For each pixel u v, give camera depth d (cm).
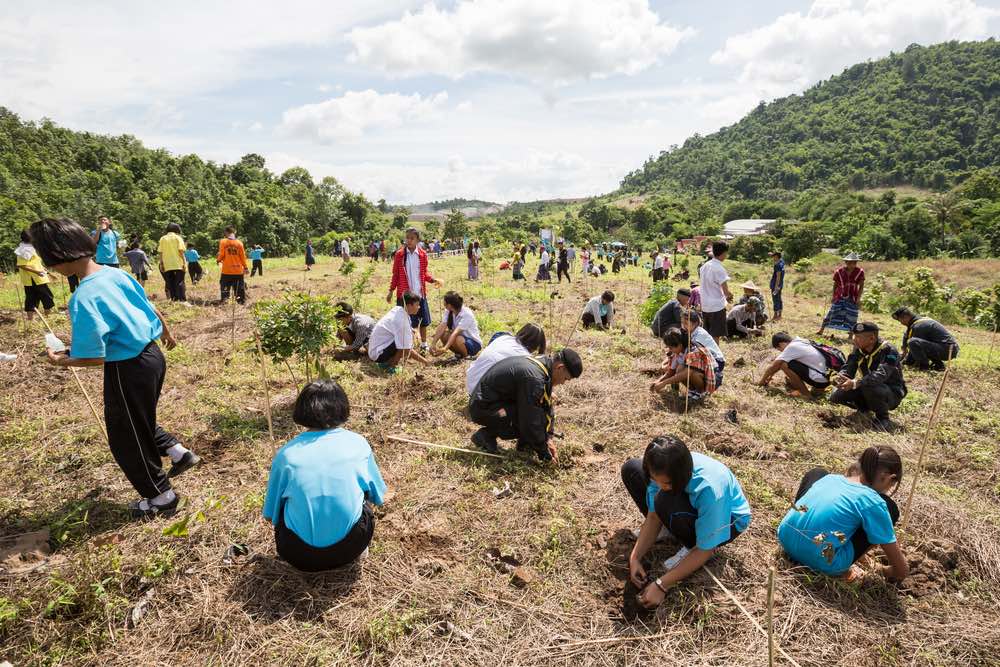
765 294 2000
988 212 6306
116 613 270
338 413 309
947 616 289
